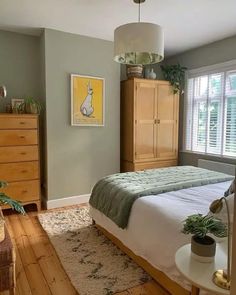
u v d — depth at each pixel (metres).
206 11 2.91
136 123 4.09
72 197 3.83
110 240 2.69
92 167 3.97
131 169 4.18
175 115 4.48
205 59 4.21
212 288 1.09
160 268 1.85
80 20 3.19
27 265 2.26
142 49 2.21
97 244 2.61
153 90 4.22
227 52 3.85
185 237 1.66
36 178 3.51
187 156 4.64
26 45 3.76
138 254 2.11
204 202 2.12
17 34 3.69
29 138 3.41
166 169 3.34
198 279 1.15
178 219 1.82
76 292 1.91
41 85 3.76
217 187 2.58
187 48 4.36
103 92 3.95
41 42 3.65
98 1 2.68
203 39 3.89
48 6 2.81
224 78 3.93
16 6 2.80
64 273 2.14
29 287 1.96
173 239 1.75
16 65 3.72
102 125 3.98
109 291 1.90
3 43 3.62
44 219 3.25
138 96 4.07
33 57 3.82
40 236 2.82
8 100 3.71
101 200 2.68
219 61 3.97
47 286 1.98
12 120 3.29
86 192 3.94
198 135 4.43
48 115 3.56
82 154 3.87
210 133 4.21
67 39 3.61
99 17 3.10
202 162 4.21
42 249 2.54
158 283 1.98
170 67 4.47
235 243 0.75
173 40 3.94
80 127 3.82
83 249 2.51
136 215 2.15
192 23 3.26
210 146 4.21
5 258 1.59
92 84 3.84
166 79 4.48
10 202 1.79
